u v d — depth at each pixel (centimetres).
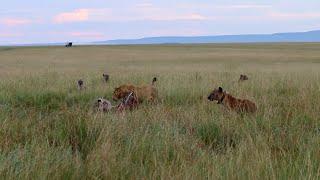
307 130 1100
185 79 2352
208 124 1126
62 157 811
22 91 1866
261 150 852
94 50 13662
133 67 5994
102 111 1331
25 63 7656
